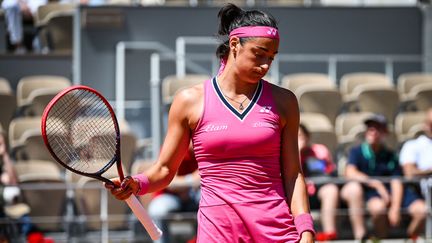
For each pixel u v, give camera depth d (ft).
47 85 113.39
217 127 39.68
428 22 128.57
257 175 39.68
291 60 124.16
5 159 87.86
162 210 79.05
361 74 120.98
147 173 40.73
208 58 120.16
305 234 38.86
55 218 81.46
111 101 119.75
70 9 130.21
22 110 107.96
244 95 40.16
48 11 129.08
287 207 40.14
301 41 125.49
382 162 89.35
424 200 85.46
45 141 38.29
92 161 43.16
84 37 119.75
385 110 112.47
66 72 121.08
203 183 40.52
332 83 117.39
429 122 95.30
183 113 40.50
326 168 88.43
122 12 120.47
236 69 39.73
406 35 128.36
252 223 39.45
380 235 84.33
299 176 40.65
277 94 40.70
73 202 83.20
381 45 127.44
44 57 120.26
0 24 127.85
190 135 40.93
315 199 84.58
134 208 40.01
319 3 140.56
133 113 114.01
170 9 122.01
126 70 119.96
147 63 120.67
